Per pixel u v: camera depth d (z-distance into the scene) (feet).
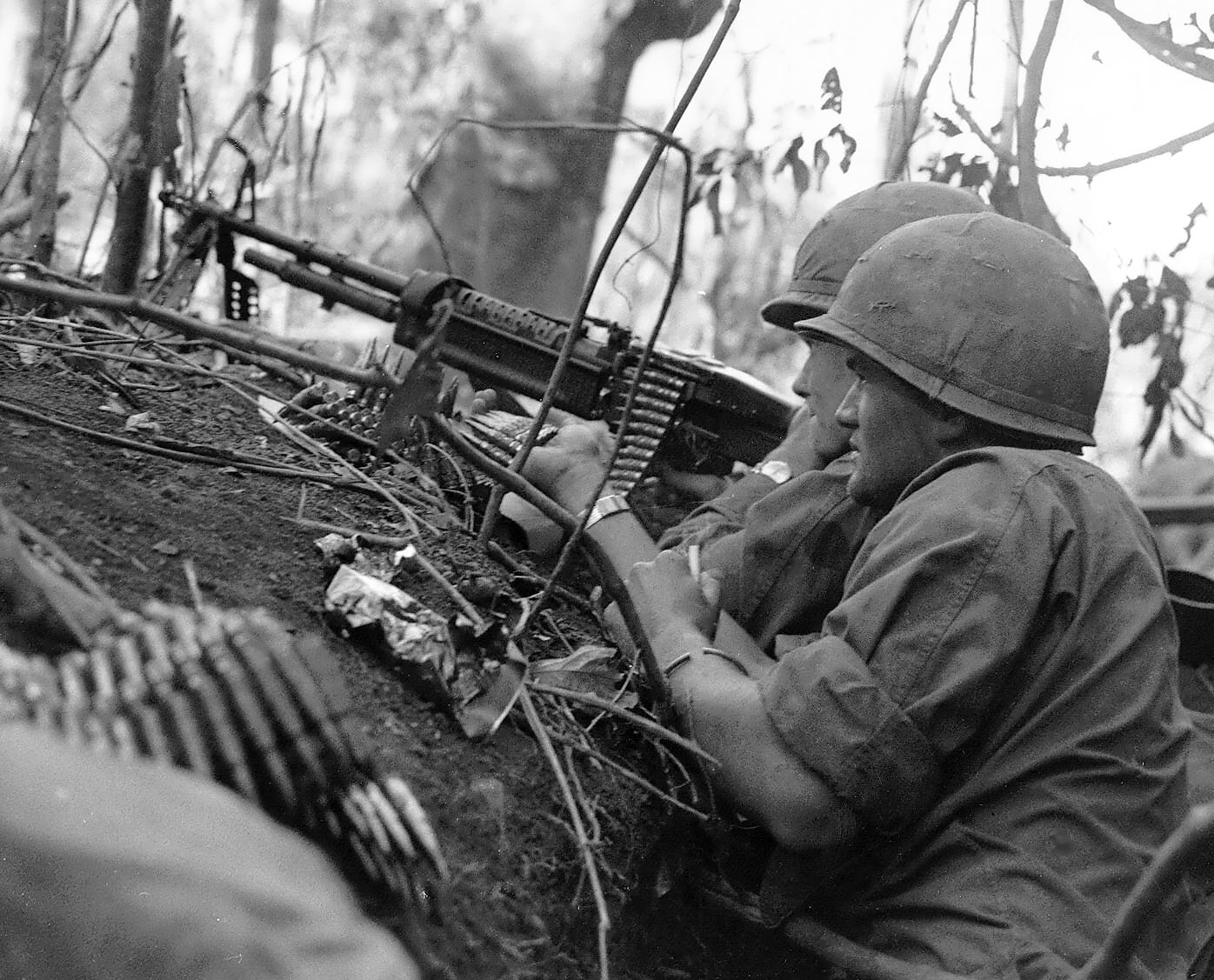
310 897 2.56
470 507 10.16
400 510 9.09
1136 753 7.02
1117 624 7.07
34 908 2.37
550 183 22.54
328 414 10.26
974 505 7.02
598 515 9.69
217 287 16.47
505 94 22.33
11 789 2.47
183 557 7.36
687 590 8.32
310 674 5.18
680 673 7.80
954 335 7.41
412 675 7.16
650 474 11.23
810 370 9.23
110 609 5.59
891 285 7.57
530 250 22.65
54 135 11.79
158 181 16.16
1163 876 5.42
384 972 2.50
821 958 7.25
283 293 20.42
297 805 4.97
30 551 6.48
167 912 2.41
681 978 7.66
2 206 13.41
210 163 12.73
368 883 5.13
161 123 12.25
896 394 7.62
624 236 24.11
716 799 7.94
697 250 23.57
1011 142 14.05
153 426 8.94
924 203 9.52
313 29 20.36
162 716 4.63
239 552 7.71
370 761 5.22
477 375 11.33
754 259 22.12
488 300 11.29
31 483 7.42
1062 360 7.43
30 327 10.02
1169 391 13.98
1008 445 7.50
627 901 7.31
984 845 6.96
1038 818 6.92
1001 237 7.57
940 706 6.77
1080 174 13.65
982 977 6.63
